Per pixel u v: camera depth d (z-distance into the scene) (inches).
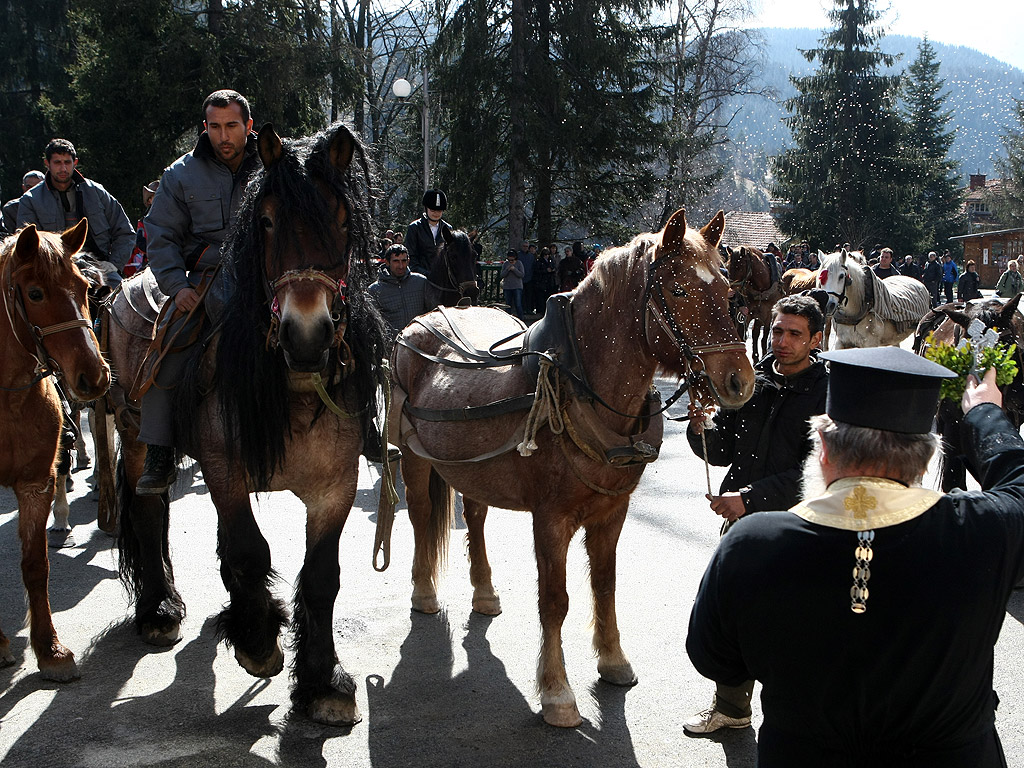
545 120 990.4
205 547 222.1
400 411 176.6
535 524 141.4
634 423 139.0
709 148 1347.2
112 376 173.2
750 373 124.8
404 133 1317.7
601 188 1062.4
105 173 994.7
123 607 185.9
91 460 315.6
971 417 83.1
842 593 68.4
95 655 161.8
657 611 182.4
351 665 158.9
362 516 255.0
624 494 142.9
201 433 140.5
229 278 140.8
